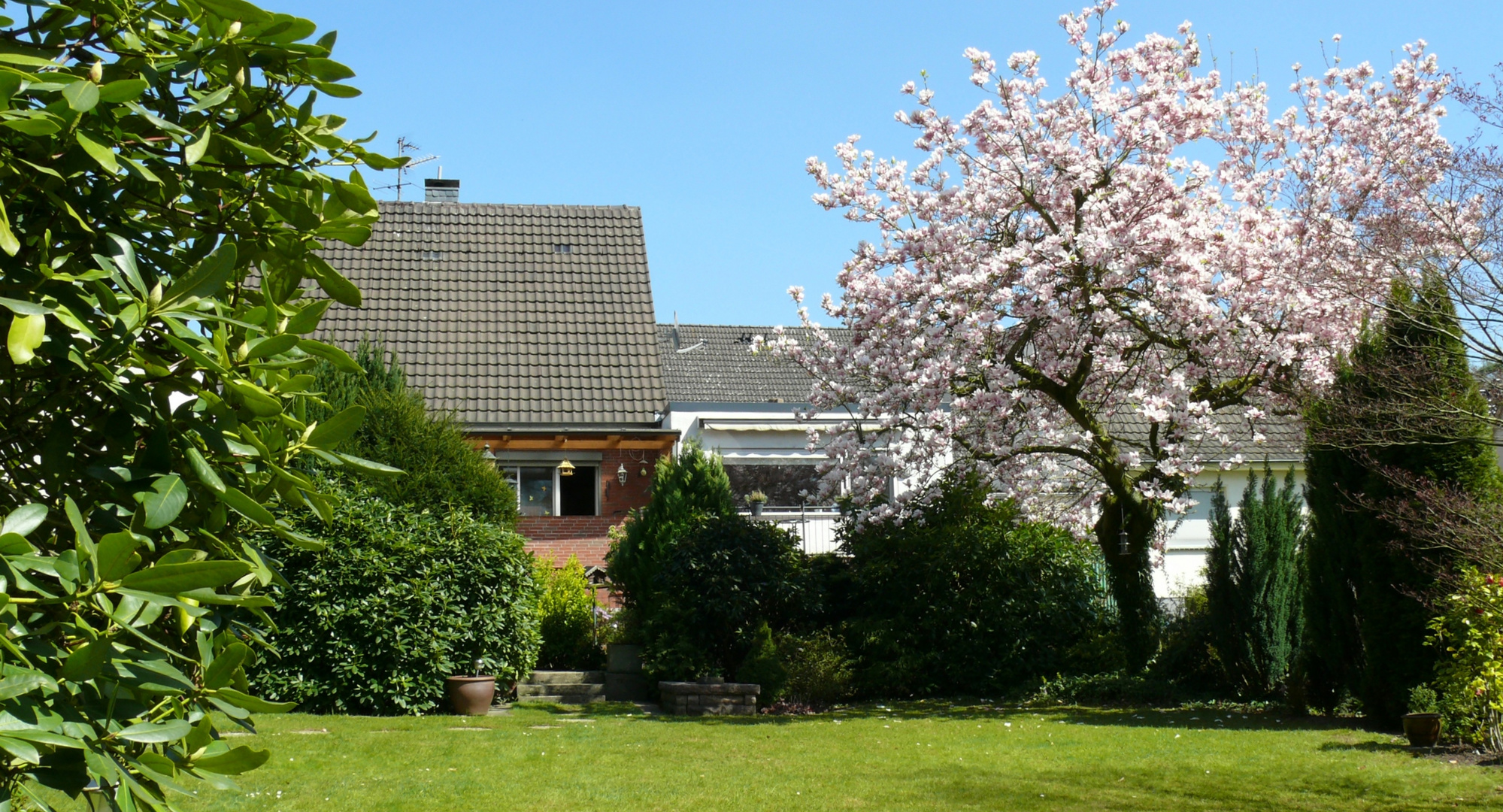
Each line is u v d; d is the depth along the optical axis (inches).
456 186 942.4
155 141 90.0
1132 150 544.1
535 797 294.5
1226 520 513.0
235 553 91.6
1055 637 557.3
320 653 453.7
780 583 518.0
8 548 69.3
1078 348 534.3
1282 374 539.8
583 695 527.8
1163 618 601.6
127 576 73.3
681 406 809.5
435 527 481.7
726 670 524.1
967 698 534.0
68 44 91.1
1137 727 424.5
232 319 85.0
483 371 717.3
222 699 86.6
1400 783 308.8
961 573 551.8
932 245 546.6
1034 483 629.0
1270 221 544.7
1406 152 546.0
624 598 584.4
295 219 100.7
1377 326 409.1
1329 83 589.0
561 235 834.8
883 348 555.2
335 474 473.7
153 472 86.4
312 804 281.0
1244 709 479.2
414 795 293.0
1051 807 287.0
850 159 583.5
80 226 84.3
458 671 480.7
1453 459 391.9
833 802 292.8
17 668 70.0
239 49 91.0
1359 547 419.8
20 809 92.0
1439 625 380.2
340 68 95.0
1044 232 557.0
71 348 79.4
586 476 713.6
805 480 801.6
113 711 79.0
